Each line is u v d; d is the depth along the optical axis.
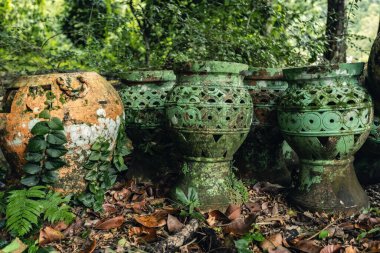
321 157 2.66
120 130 2.74
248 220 2.47
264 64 4.59
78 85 2.50
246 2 4.88
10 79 4.70
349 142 2.56
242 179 3.27
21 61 5.24
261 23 5.19
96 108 2.53
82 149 2.51
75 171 2.55
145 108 3.17
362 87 2.63
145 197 3.01
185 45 4.72
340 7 5.07
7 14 6.12
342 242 2.33
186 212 2.58
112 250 2.19
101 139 2.57
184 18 5.28
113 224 2.47
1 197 2.44
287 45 5.00
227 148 2.67
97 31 5.52
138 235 2.40
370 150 3.01
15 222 2.13
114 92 2.74
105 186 2.72
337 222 2.58
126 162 3.62
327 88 2.56
